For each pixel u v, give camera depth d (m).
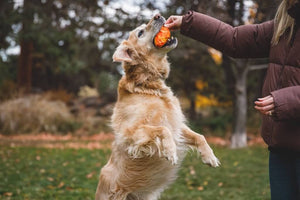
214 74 16.84
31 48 17.47
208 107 21.22
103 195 3.69
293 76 2.54
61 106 16.25
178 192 6.09
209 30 3.22
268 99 2.49
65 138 14.02
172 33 8.03
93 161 8.86
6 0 13.59
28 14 13.73
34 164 8.20
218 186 6.57
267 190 6.12
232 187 6.52
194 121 17.14
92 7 11.80
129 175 3.51
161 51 3.80
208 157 3.42
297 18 2.54
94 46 17.62
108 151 10.71
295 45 2.55
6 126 14.42
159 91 3.74
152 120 3.46
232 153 10.33
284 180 2.74
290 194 2.73
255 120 15.95
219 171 7.88
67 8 12.84
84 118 16.39
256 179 7.07
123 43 3.90
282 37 2.68
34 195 5.54
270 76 2.72
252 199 5.55
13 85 17.34
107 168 3.74
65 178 6.97
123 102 3.65
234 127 11.71
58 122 15.26
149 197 3.72
